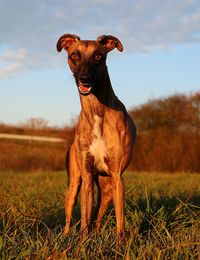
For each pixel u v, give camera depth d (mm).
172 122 23531
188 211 5922
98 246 4203
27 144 27188
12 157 21047
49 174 15555
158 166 21781
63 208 7133
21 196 8281
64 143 25578
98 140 5641
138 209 6012
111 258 4035
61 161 21469
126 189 9836
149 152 22125
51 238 4398
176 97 23750
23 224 5109
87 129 5684
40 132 32125
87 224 5652
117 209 5566
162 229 5184
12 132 33125
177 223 5461
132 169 22438
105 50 5930
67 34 6160
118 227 5367
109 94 5652
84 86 5375
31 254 3914
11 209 5941
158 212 5605
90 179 5848
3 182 12016
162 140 22078
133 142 6008
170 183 11867
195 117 22797
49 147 25891
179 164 21500
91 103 5574
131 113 24641
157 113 23766
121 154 5648
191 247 4141
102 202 6262
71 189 6180
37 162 21109
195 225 5156
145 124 24141
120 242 4469
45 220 6293
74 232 4746
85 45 5766
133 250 4141
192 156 21344
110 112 5613
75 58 5797
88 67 5512
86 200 5816
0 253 3832
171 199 6746
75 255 3971
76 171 6133
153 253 4008
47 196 8633
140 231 5422
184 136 21875
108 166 5707
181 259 3889
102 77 5641
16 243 4094
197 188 9375
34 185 11023
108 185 6211
